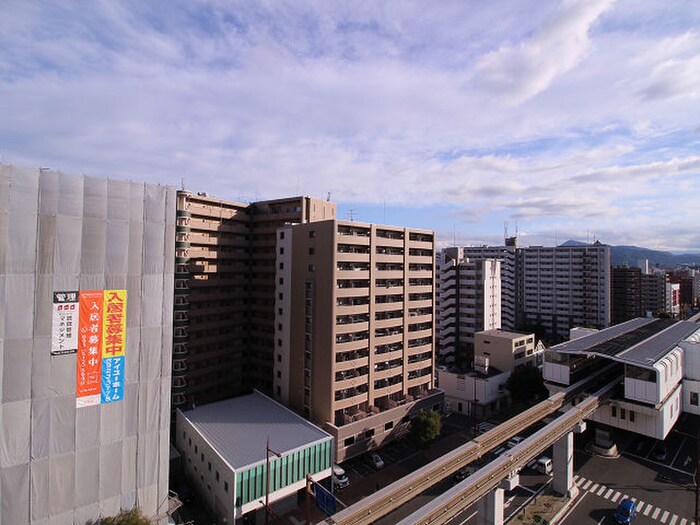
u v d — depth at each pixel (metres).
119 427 32.12
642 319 95.12
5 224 27.30
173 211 35.00
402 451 57.25
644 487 47.16
